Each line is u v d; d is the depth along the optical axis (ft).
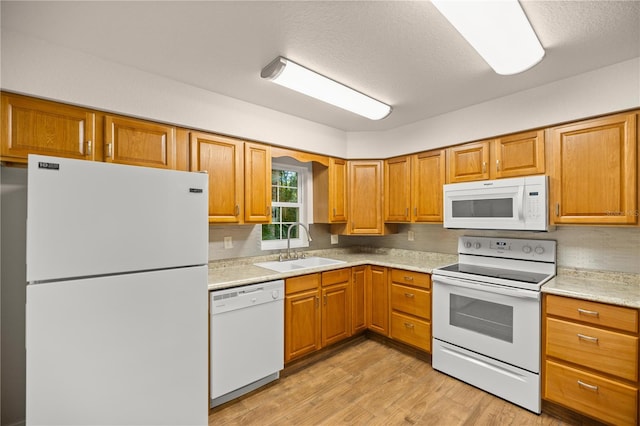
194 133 7.41
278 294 7.81
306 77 6.51
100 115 6.13
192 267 5.66
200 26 5.01
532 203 7.23
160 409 5.25
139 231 5.05
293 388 7.53
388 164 10.88
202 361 5.74
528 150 7.55
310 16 4.75
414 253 11.14
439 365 8.27
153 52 5.82
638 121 6.07
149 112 6.60
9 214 5.92
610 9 4.52
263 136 8.61
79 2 4.40
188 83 7.15
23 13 4.64
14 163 5.60
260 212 8.69
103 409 4.70
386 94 7.72
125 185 4.93
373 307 10.17
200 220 5.76
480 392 7.30
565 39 5.31
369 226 11.04
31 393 4.19
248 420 6.36
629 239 6.86
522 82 7.10
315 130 9.98
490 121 8.15
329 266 9.21
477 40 4.94
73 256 4.47
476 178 8.53
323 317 9.01
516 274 7.67
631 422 5.42
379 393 7.30
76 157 5.82
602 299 5.73
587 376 5.90
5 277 5.89
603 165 6.44
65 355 4.41
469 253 9.36
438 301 8.32
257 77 6.87
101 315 4.69
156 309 5.22
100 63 6.01
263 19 4.82
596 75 6.46
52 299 4.31
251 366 7.26
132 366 4.97
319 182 11.05
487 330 7.34
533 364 6.53
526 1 4.35
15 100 5.25
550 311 6.42
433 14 4.69
